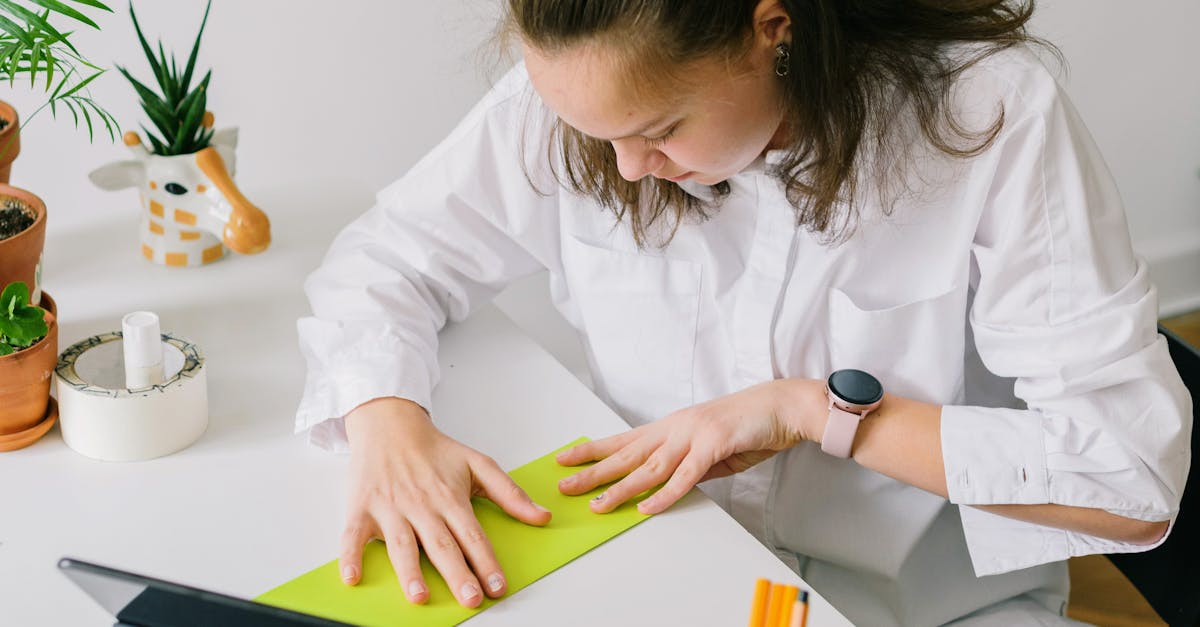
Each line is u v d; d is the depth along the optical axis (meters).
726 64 0.75
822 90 0.81
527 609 0.77
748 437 0.94
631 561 0.82
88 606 0.76
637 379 1.11
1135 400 0.91
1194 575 0.98
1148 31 2.08
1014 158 0.91
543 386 1.02
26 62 1.33
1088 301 0.92
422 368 0.98
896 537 1.07
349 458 0.92
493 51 1.32
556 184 1.05
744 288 1.02
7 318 0.86
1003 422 0.93
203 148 1.14
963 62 0.89
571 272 1.09
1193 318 2.37
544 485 0.90
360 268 1.06
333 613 0.76
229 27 1.46
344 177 1.39
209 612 0.60
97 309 1.08
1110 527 0.91
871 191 0.94
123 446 0.89
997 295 0.95
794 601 0.62
